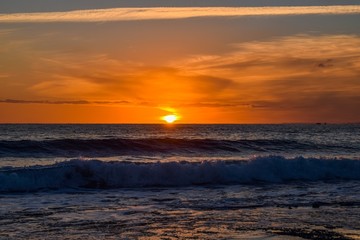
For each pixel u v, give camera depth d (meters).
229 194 16.48
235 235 10.52
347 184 19.50
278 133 82.44
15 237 10.22
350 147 40.78
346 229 11.08
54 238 10.18
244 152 35.06
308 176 21.17
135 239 10.18
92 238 10.22
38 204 14.18
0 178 16.97
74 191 16.98
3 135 66.00
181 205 14.10
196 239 10.19
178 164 19.58
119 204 14.28
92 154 30.66
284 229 11.05
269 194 16.48
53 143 31.25
